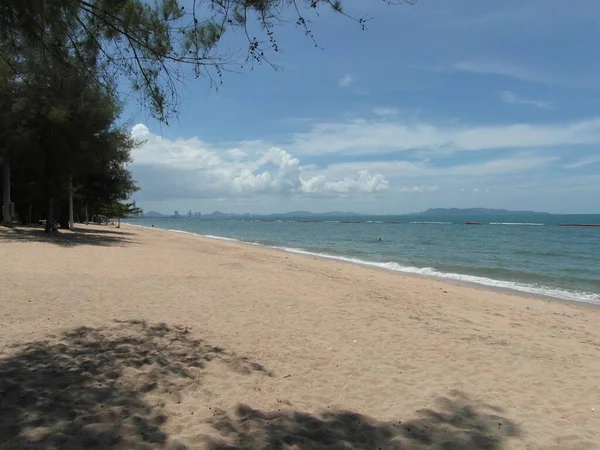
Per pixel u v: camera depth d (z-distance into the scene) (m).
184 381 4.73
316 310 8.76
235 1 3.76
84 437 3.37
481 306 10.55
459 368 5.73
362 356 6.02
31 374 4.55
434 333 7.49
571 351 6.88
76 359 5.11
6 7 3.75
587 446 3.69
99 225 58.00
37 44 4.11
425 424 3.99
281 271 15.13
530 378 5.48
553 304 11.69
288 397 4.48
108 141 22.28
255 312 8.29
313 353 6.02
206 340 6.30
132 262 14.88
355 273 16.36
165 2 4.08
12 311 7.14
